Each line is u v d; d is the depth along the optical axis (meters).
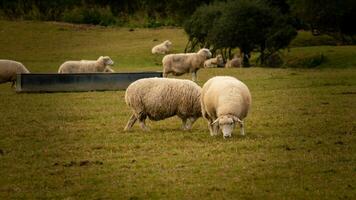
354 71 40.12
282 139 18.11
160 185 14.05
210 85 18.73
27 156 16.89
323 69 43.28
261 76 37.38
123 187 14.01
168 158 16.16
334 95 27.92
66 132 20.11
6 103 27.22
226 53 57.00
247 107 18.50
